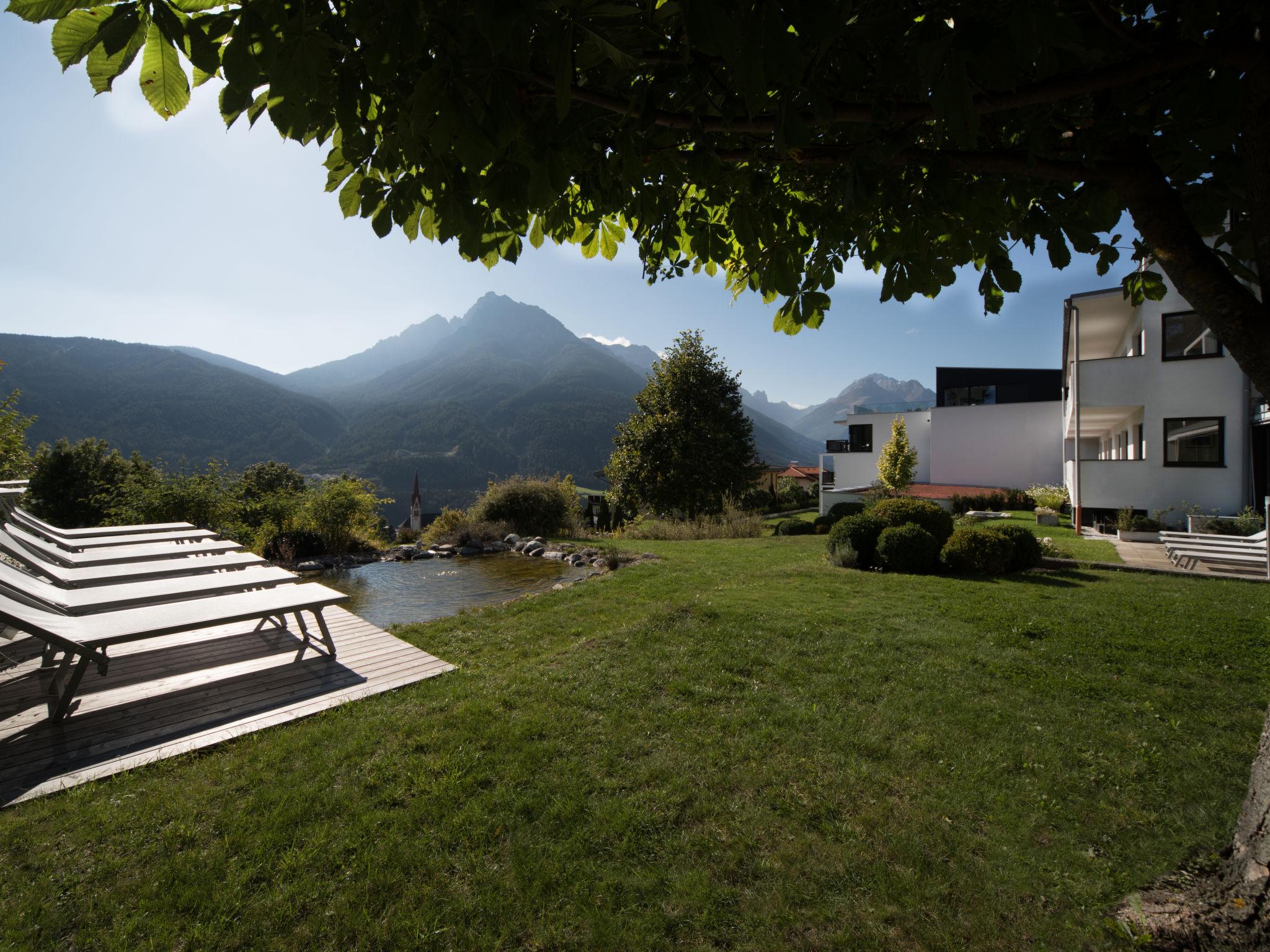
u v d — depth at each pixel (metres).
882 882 2.39
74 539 7.58
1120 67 1.51
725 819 2.80
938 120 1.41
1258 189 1.59
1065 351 18.59
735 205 2.54
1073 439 17.34
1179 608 6.57
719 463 21.58
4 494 6.07
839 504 19.30
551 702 4.10
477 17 1.11
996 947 2.07
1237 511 12.79
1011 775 3.20
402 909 2.23
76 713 3.78
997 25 1.32
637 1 1.46
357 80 1.57
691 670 4.73
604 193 2.24
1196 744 3.55
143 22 1.22
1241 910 1.96
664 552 12.70
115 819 2.67
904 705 4.09
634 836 2.66
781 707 4.06
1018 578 8.60
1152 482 13.68
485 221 2.19
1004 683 4.49
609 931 2.16
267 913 2.19
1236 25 1.51
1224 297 1.68
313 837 2.59
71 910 2.16
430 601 8.75
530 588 9.65
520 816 2.79
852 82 1.63
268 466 26.03
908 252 2.60
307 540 12.31
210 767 3.15
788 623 5.99
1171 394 13.45
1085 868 2.47
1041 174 1.94
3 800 2.81
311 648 5.21
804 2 1.19
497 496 16.73
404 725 3.68
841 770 3.23
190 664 4.77
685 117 1.80
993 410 24.28
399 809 2.81
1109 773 3.21
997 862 2.51
